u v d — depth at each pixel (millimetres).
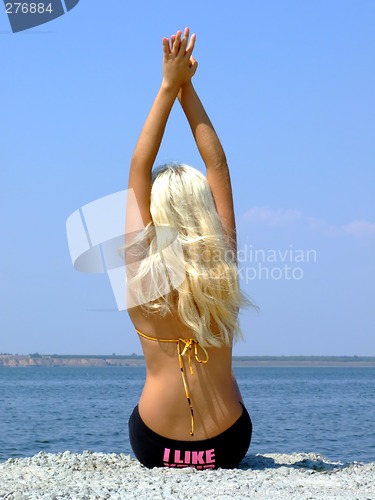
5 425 25688
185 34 5660
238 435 5695
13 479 5598
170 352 5590
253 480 5277
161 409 5621
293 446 17766
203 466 5656
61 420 28297
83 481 5367
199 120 5848
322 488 5125
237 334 5680
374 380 128625
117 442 19672
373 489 5164
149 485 5031
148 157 5590
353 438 20000
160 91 5703
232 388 5746
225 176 5828
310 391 67812
